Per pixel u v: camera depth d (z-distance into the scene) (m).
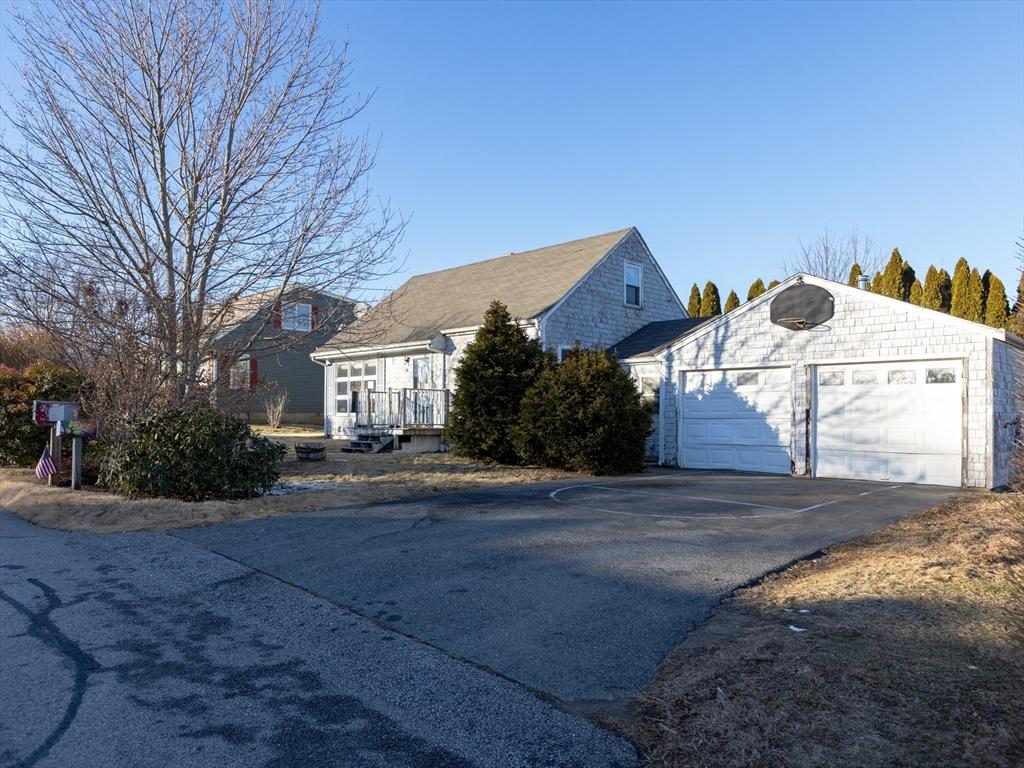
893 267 28.08
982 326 12.44
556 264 21.83
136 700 4.16
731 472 15.57
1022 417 5.15
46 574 6.87
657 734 3.65
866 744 3.33
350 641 5.04
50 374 15.70
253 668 4.63
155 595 6.20
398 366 22.55
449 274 26.02
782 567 6.66
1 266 11.31
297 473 14.24
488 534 8.02
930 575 5.81
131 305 12.13
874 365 13.81
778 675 4.12
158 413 11.04
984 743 3.27
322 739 3.70
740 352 15.79
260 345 15.83
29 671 4.58
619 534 8.02
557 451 14.95
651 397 18.03
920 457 13.14
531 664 4.57
